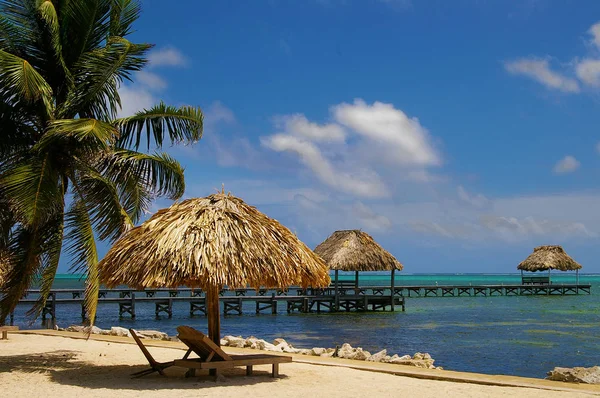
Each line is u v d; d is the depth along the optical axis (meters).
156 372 9.96
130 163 11.30
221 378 9.17
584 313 37.09
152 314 37.69
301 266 9.50
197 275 8.41
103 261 9.38
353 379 9.52
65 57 11.20
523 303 48.34
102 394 8.16
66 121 9.74
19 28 10.88
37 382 9.10
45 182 9.91
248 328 28.52
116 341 14.55
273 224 9.76
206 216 9.13
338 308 38.81
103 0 11.29
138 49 10.79
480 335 24.89
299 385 8.94
